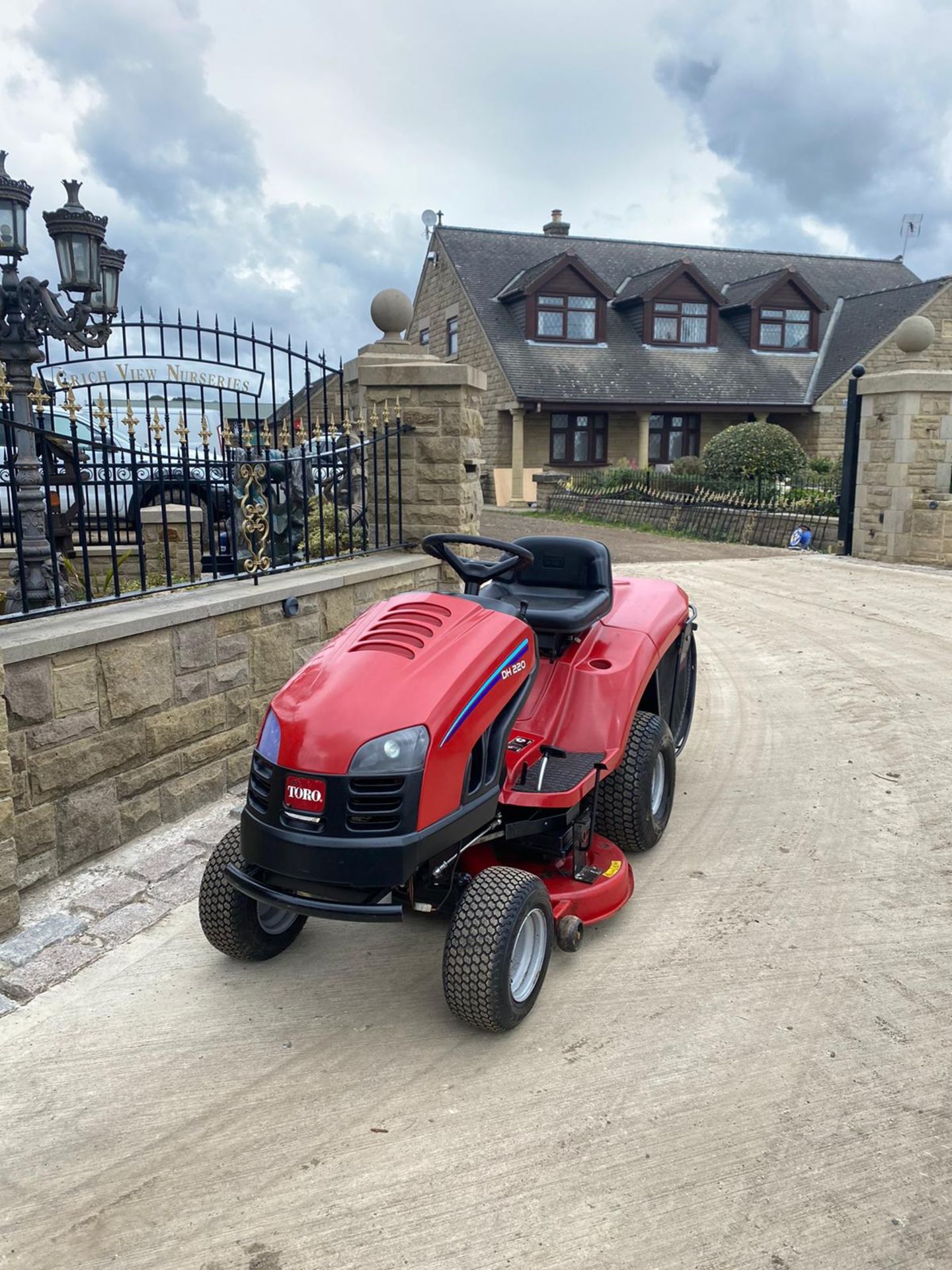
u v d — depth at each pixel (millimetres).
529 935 3174
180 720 4605
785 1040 3055
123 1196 2480
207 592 5023
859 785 5203
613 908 3619
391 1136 2670
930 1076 2875
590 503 21109
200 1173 2553
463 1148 2617
